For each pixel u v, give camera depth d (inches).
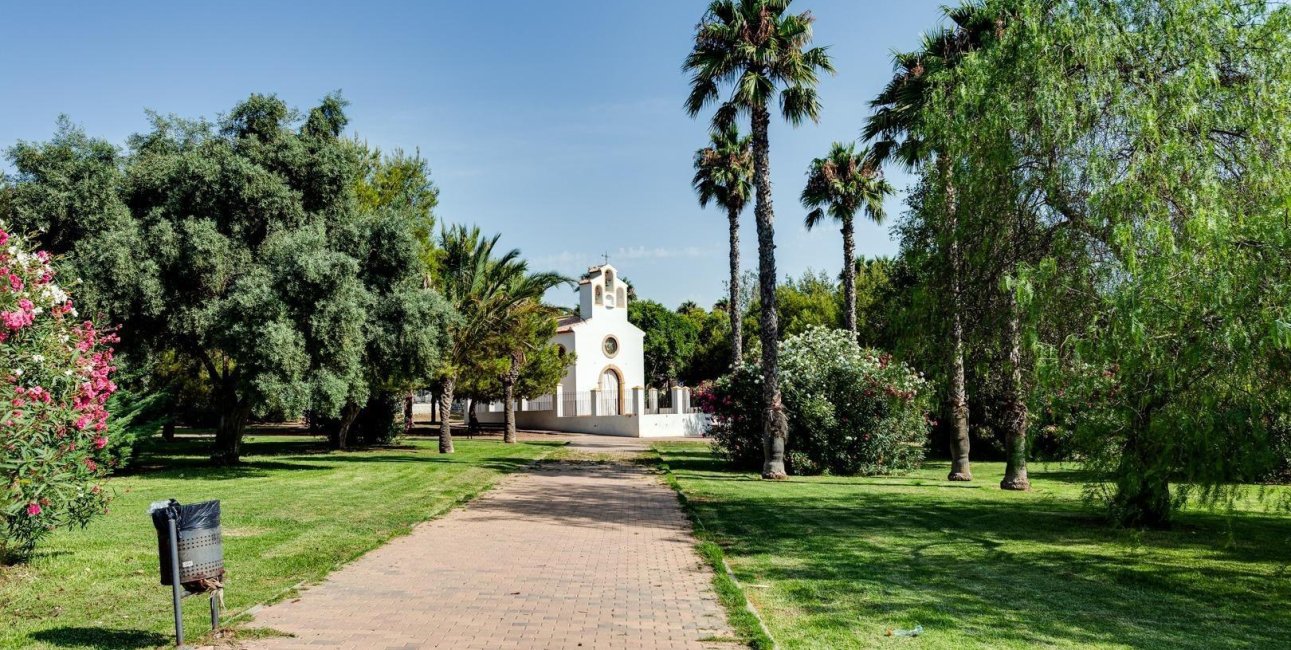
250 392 660.7
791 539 390.6
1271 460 287.9
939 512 489.1
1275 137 330.6
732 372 874.8
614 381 1913.1
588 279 1878.7
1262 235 277.9
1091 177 345.1
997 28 436.5
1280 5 351.6
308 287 672.4
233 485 595.2
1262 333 266.2
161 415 737.6
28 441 270.4
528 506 503.5
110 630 223.5
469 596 267.6
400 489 578.6
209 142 782.5
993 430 1001.5
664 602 260.7
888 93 774.5
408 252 795.4
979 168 400.5
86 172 690.2
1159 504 419.8
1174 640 228.1
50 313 305.0
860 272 1854.1
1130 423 318.3
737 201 1104.8
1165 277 288.5
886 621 241.9
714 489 611.8
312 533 385.1
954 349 448.8
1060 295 355.6
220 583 223.8
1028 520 459.2
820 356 815.1
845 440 780.0
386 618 238.4
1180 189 321.1
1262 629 241.3
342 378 705.0
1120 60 371.2
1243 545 385.7
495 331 1133.7
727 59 717.3
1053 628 237.3
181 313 696.4
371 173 1125.7
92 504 306.8
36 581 279.1
